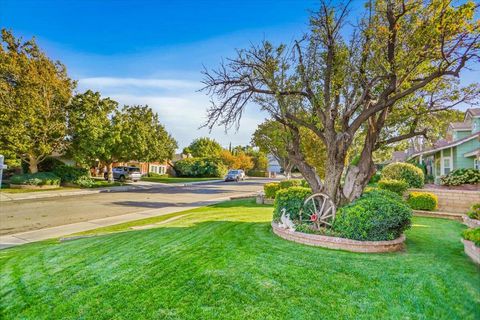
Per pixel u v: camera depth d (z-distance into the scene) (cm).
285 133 720
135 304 331
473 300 321
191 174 4466
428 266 424
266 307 315
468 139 1501
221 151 5606
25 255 544
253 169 5619
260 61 657
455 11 512
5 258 535
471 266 425
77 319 307
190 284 376
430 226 772
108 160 2598
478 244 446
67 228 887
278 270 415
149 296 349
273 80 644
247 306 318
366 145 660
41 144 1994
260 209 1164
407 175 1238
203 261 460
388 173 1277
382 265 431
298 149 711
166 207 1345
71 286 387
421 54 575
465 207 979
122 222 970
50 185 2086
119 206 1372
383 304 317
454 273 395
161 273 416
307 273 403
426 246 558
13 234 812
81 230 852
